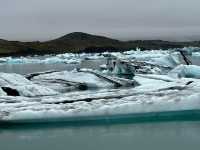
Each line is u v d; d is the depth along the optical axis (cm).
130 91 1717
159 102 1373
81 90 2178
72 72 2545
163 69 3309
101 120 1353
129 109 1355
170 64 3519
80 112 1341
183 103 1370
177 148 1073
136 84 2333
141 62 3375
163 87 1775
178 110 1364
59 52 14162
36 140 1195
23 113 1330
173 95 1465
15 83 2119
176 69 2664
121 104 1374
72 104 1429
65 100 1538
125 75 2891
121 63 2944
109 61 3294
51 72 2591
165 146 1092
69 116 1338
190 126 1308
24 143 1170
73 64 7006
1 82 2094
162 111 1364
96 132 1273
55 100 1546
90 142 1156
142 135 1214
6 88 1925
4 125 1343
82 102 1456
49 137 1225
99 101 1460
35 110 1355
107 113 1347
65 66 6316
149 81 2316
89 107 1367
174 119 1383
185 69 2623
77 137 1213
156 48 12700
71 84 2288
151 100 1395
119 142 1145
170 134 1213
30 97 1725
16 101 1558
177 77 2580
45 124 1342
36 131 1314
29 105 1447
